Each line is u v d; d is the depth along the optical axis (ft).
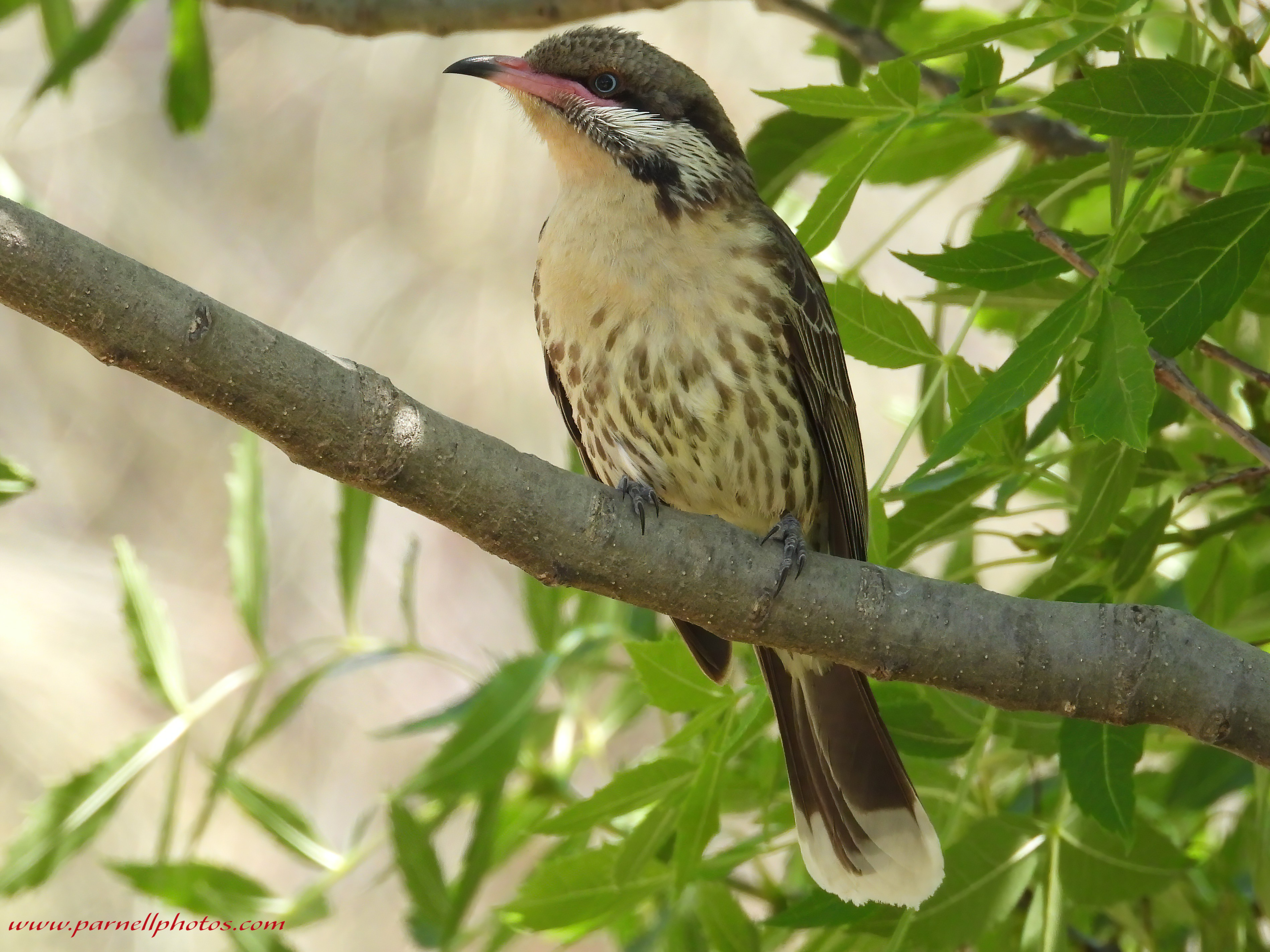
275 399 18.17
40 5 33.53
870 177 28.91
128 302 17.48
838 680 26.27
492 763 25.16
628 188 27.43
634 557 20.35
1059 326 18.85
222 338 17.85
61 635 52.31
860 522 29.19
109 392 57.62
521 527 19.86
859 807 25.34
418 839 26.16
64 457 56.70
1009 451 23.59
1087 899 22.54
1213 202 19.35
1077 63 22.93
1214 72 21.31
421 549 58.75
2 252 16.99
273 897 27.48
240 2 30.76
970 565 28.96
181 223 56.59
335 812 53.93
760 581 20.58
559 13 29.96
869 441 49.80
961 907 22.62
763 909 33.68
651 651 22.12
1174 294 19.27
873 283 52.60
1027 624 19.90
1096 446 22.25
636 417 27.30
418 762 54.75
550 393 53.52
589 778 50.14
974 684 20.08
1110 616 19.74
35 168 56.59
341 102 56.08
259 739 27.50
